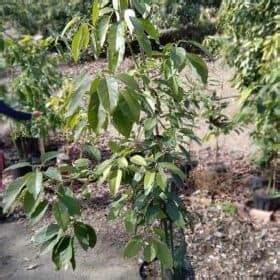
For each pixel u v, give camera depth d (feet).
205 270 9.38
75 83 3.85
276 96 9.17
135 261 10.30
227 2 13.52
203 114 11.62
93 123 3.59
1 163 8.11
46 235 4.83
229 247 10.18
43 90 12.34
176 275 6.61
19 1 26.58
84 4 27.96
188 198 12.25
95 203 12.46
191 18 29.73
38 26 27.73
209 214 11.48
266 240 10.42
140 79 5.64
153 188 5.12
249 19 12.48
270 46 9.74
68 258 4.72
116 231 11.40
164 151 5.60
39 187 4.19
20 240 11.40
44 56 12.35
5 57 11.72
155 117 5.35
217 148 14.14
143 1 4.47
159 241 5.00
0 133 17.85
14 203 4.73
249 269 9.41
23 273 10.19
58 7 28.76
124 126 3.70
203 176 12.73
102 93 3.50
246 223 11.11
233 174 13.60
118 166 5.03
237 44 12.43
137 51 6.03
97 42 4.61
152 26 4.32
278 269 9.36
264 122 9.98
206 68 4.52
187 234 10.63
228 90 18.02
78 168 5.21
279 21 10.32
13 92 12.27
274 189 11.59
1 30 11.16
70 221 4.82
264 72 9.90
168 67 5.01
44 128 12.76
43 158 4.63
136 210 5.31
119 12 4.32
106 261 10.37
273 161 12.20
